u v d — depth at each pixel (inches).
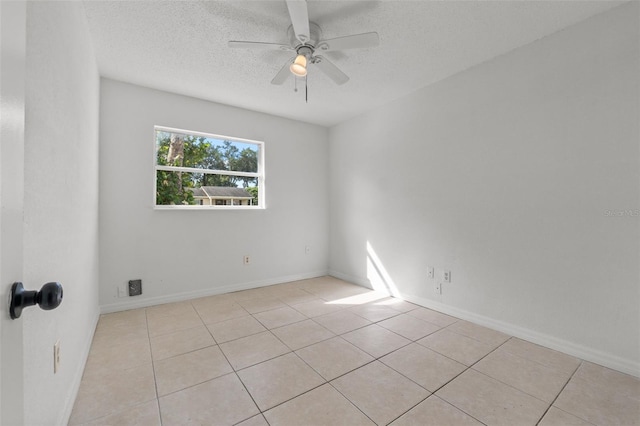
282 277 157.0
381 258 139.5
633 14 69.6
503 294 93.7
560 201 81.3
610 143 72.9
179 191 129.4
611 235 72.8
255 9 73.8
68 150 56.3
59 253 49.8
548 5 71.7
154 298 119.4
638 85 69.0
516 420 54.9
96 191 100.0
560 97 81.1
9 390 19.9
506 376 69.2
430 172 116.3
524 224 88.5
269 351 81.4
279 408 58.4
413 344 85.5
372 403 59.7
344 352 80.8
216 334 92.1
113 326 97.5
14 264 21.0
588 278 76.4
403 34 83.4
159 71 105.0
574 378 68.2
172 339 88.4
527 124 87.7
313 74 107.1
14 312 20.5
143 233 117.3
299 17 64.8
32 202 37.5
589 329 76.2
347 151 160.9
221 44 88.7
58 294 23.1
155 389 64.2
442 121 111.6
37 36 39.3
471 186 102.2
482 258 99.1
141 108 116.9
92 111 88.4
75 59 62.8
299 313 110.8
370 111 145.5
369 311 113.2
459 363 75.0
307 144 166.4
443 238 111.5
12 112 20.8
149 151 118.6
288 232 159.2
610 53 72.9
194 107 129.0
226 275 138.2
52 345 45.4
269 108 143.1
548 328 83.6
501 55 94.0
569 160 79.5
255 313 110.6
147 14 75.2
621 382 66.5
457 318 105.9
